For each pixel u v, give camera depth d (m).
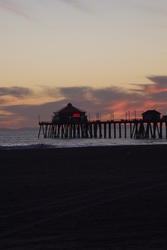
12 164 35.12
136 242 12.12
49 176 27.16
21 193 20.59
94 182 24.03
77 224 14.24
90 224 14.23
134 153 44.38
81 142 94.56
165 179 24.83
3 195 20.09
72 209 16.56
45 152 47.31
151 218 14.95
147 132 111.12
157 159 37.81
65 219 14.94
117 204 17.39
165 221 14.50
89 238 12.60
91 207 16.88
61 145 74.12
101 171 29.52
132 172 28.66
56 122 126.81
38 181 24.86
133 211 16.06
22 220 14.88
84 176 26.84
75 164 34.53
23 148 59.69
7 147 63.81
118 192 20.34
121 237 12.66
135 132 113.00
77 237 12.73
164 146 56.22
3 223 14.48
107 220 14.76
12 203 18.03
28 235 13.01
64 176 27.02
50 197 19.38
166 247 11.61
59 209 16.61
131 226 13.92
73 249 11.55
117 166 32.59
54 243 12.15
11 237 12.81
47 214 15.76
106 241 12.28
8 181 25.05
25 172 29.59
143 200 18.17
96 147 56.12
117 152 45.88
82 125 124.00
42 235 12.98
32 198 19.19
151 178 25.42
